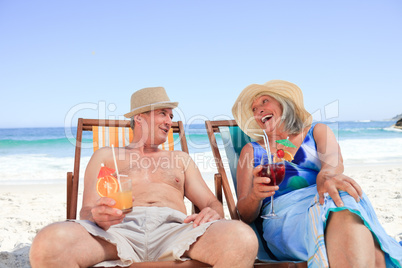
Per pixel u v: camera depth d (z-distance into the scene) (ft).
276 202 7.93
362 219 6.05
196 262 6.03
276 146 8.85
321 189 6.72
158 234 6.90
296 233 6.96
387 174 24.75
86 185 7.77
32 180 27.35
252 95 9.55
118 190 6.10
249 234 5.85
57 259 5.31
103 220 6.05
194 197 8.49
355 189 6.46
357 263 5.71
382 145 52.26
